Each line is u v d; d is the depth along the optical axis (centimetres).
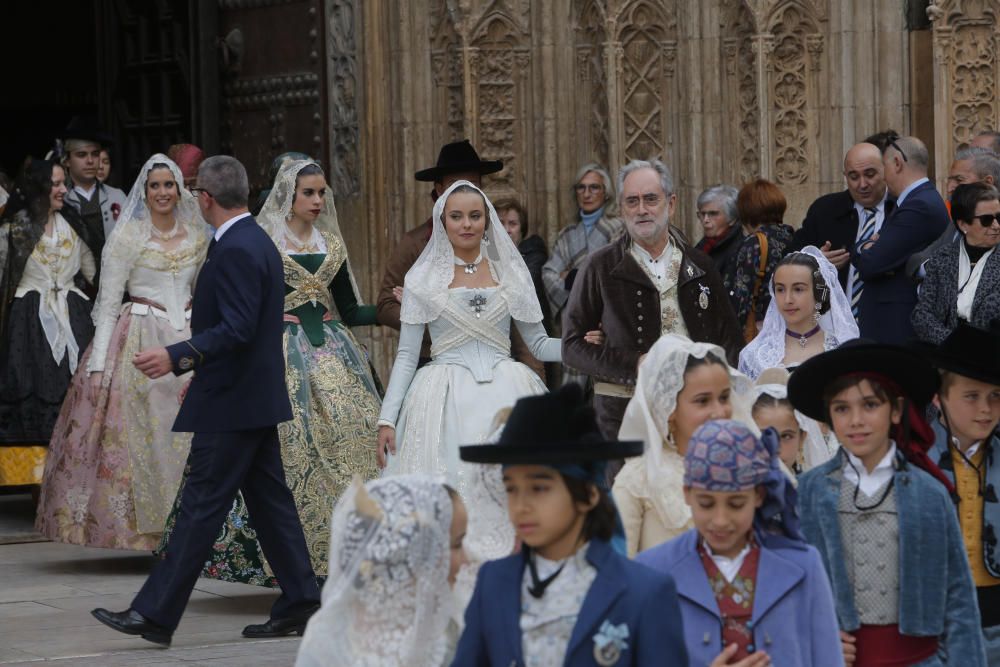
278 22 1537
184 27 1585
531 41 1442
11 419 1248
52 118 2322
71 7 2298
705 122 1405
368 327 1501
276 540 908
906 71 1370
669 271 884
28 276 1259
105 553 1197
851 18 1372
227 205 894
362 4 1472
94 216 1329
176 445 1108
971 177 1048
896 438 578
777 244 1134
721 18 1402
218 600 1033
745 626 494
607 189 1323
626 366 855
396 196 1478
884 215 1124
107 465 1105
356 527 453
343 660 447
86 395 1123
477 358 915
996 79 1342
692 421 583
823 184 1387
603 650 419
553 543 434
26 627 925
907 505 560
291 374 1008
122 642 882
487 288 923
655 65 1421
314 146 1516
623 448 425
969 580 562
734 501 480
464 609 502
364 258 1485
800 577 494
